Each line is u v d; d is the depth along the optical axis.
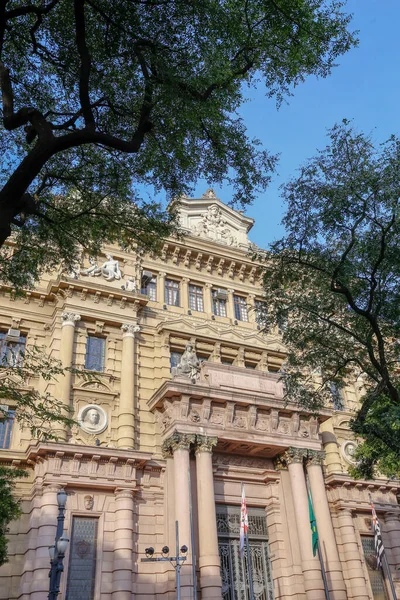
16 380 26.03
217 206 38.59
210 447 26.31
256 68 17.06
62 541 16.30
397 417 16.39
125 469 25.20
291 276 20.00
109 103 16.86
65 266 28.30
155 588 23.81
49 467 23.66
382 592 29.91
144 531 24.89
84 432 26.14
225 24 15.85
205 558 23.61
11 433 25.36
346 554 29.55
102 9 16.17
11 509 17.91
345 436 33.94
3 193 11.12
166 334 31.09
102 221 19.08
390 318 18.59
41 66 18.14
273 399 28.72
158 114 16.92
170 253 34.94
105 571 23.19
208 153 18.05
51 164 18.62
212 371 29.27
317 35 16.14
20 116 12.30
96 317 28.98
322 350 20.61
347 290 17.45
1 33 13.09
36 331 28.27
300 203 18.14
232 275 36.75
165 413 27.36
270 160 18.09
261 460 29.66
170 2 15.84
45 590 21.08
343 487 31.41
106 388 27.77
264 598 26.55
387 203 16.77
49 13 17.14
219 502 27.52
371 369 20.45
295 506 27.45
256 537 27.97
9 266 19.94
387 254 17.48
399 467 23.05
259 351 33.78
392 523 32.31
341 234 18.17
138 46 16.31
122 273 31.77
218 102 16.02
